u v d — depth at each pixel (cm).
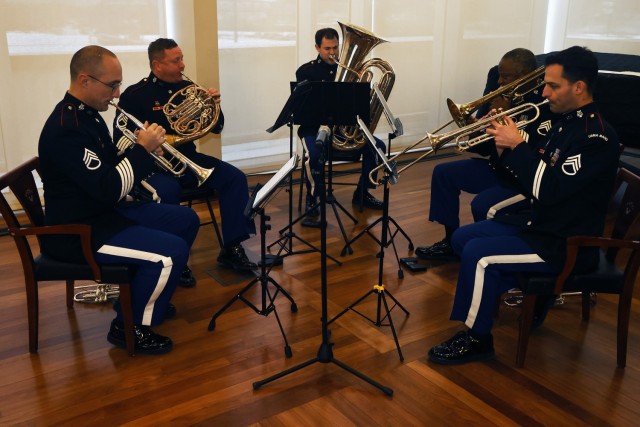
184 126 296
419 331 267
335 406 216
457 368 240
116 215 248
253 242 357
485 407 217
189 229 277
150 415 211
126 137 275
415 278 317
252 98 465
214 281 310
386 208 241
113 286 294
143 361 242
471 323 238
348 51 339
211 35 411
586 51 218
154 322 243
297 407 216
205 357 245
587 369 240
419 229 380
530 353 250
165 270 235
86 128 233
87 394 221
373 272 322
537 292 229
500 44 579
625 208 238
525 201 294
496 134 233
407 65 529
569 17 590
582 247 227
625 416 213
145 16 405
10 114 377
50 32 378
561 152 223
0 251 338
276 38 460
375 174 385
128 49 406
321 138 200
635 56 452
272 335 262
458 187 329
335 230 375
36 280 238
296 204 417
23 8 367
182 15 405
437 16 531
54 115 230
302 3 462
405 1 509
